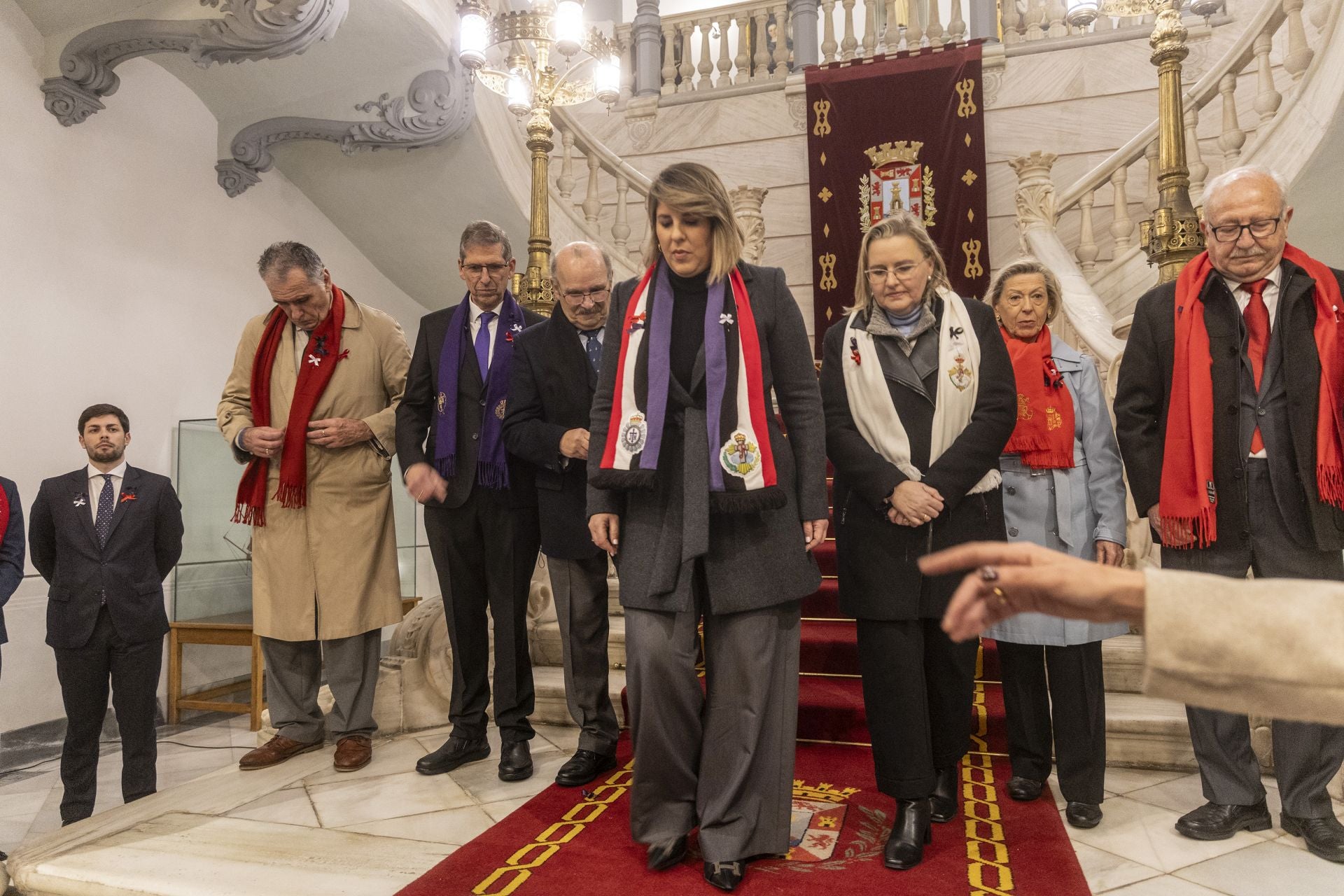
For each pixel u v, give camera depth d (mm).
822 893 1992
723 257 2125
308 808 2609
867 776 2795
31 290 4438
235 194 5629
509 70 4980
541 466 2744
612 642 3646
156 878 2137
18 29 4430
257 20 4406
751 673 2092
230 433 3137
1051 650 2426
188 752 4324
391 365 3268
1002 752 2967
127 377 4918
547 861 2172
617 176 6684
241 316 5719
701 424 2100
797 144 8227
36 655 4363
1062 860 2154
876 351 2334
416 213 6348
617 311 2316
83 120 4699
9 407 4312
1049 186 5809
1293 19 4812
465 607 2947
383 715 3410
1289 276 2258
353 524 3076
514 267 3047
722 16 8688
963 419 2240
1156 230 3619
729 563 2084
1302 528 2195
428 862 2203
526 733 2883
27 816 3559
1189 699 586
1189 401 2303
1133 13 3713
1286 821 2318
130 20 4445
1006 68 7832
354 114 5523
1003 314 2695
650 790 2152
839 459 2264
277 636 3062
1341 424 2152
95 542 3484
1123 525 2477
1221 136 5336
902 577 2150
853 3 8328
